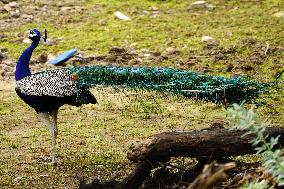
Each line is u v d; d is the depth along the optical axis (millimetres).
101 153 15516
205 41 24453
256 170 11094
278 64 22000
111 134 16969
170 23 26656
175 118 18078
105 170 14414
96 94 19766
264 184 9484
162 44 24469
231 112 9484
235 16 27312
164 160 11898
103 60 22844
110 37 25250
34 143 16422
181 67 22078
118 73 14500
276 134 11547
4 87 20969
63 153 15594
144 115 18344
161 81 14312
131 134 16922
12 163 15109
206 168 8344
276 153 9414
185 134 11781
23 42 24922
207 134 11750
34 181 14031
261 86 13805
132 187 11898
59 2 28984
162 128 17359
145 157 11734
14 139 16750
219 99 13781
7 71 22141
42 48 24312
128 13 27797
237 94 13734
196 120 17859
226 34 25219
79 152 15641
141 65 22297
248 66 21672
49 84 14789
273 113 17938
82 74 14750
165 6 28672
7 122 18109
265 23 26297
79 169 14562
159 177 12102
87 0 29250
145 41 24812
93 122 17906
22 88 14930
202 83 13891
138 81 14438
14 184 13914
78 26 26469
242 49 23516
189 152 11742
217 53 23234
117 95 19672
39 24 26688
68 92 14711
